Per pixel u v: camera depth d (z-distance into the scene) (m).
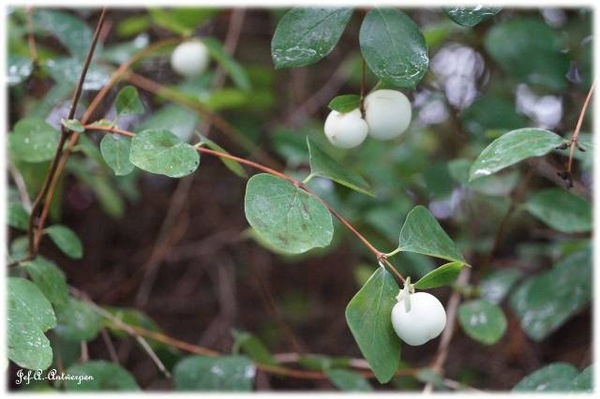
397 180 0.71
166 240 0.80
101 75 0.57
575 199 0.58
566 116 0.68
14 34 0.61
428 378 0.56
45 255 0.85
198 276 0.92
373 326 0.44
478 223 0.73
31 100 0.69
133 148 0.46
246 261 0.91
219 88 0.75
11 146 0.53
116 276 0.90
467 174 0.59
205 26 0.87
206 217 0.92
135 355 0.81
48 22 0.60
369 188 0.48
